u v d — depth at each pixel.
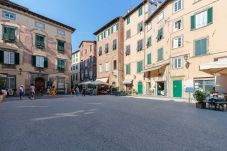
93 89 39.19
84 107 13.98
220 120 8.88
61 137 5.91
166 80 28.61
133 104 16.38
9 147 4.99
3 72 28.44
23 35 31.12
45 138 5.80
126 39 41.53
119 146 5.07
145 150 4.79
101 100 21.28
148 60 34.38
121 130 6.79
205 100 13.61
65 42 38.16
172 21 27.75
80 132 6.51
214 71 15.75
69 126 7.43
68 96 31.17
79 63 62.09
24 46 31.19
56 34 36.56
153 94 32.41
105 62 46.25
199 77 23.14
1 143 5.32
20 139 5.70
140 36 37.03
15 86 29.72
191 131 6.70
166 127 7.29
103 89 44.16
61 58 37.22
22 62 30.80
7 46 29.05
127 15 40.91
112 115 10.13
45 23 34.66
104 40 47.28
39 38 33.59
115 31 43.22
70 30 39.22
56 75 36.16
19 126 7.44
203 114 10.78
